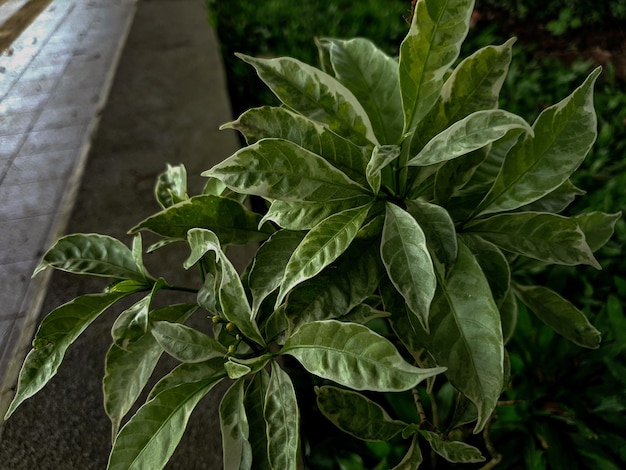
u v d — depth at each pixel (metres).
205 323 0.60
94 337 0.59
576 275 0.69
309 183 0.32
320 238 0.31
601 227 0.44
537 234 0.36
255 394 0.34
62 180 0.85
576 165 0.33
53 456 0.49
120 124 0.94
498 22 1.45
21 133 0.94
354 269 0.33
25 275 0.70
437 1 0.30
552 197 0.41
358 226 0.31
